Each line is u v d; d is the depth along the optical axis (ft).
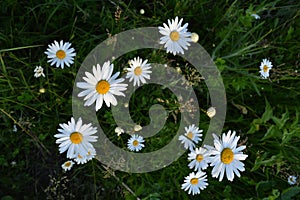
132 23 1.79
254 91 1.82
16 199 1.78
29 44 1.74
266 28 1.90
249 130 1.65
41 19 1.80
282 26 1.89
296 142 1.76
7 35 1.73
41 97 1.69
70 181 1.80
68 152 1.51
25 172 1.78
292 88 1.75
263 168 1.71
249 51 1.72
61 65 1.59
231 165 1.57
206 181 1.78
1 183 1.77
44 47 1.77
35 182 1.78
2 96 1.66
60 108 1.72
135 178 1.74
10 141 1.73
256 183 1.72
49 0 1.71
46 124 1.73
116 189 1.78
